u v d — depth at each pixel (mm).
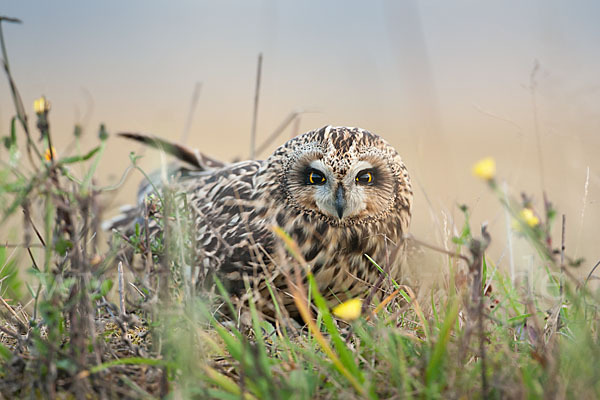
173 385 6848
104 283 8633
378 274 10492
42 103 7441
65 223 7211
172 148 13219
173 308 7340
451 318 6793
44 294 8094
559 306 7859
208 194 11680
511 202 10062
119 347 7820
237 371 7207
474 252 7227
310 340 8047
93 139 23828
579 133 12617
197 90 15906
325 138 10195
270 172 10680
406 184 10758
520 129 13266
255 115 14359
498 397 6480
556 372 6445
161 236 8375
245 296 8500
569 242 11711
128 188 17906
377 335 7559
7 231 10836
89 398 6680
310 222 10242
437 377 6820
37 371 6855
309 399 6645
